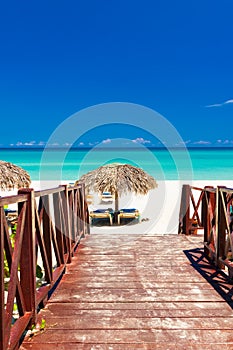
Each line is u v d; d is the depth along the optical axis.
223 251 4.01
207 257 4.66
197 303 3.04
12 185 7.14
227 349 2.27
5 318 1.97
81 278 3.76
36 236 2.85
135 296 3.21
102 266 4.25
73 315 2.78
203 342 2.35
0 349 1.85
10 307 2.05
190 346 2.30
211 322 2.65
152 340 2.38
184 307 2.95
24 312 2.45
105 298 3.16
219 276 3.81
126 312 2.84
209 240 4.57
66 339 2.39
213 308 2.93
